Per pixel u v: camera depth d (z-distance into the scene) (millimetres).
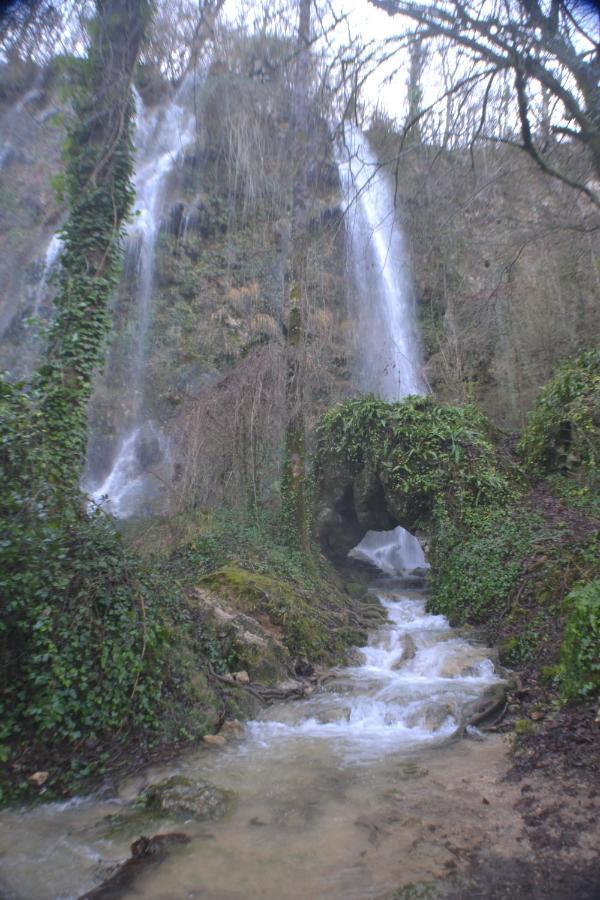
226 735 5773
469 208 8430
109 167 8938
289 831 3938
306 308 10891
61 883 3459
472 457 10250
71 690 5152
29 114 11133
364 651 8391
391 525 11805
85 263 8938
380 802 4316
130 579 6219
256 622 7602
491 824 3891
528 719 5629
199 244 20406
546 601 7758
